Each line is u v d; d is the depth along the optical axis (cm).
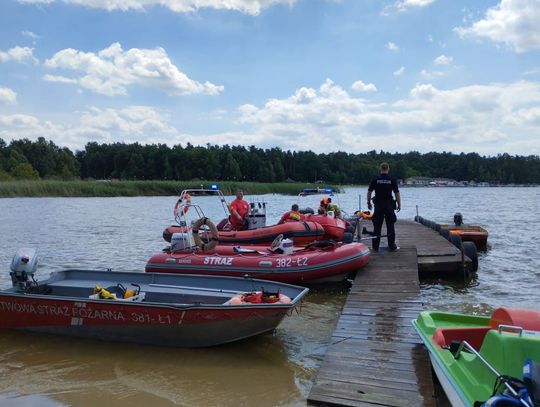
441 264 959
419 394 415
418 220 1928
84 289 701
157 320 562
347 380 443
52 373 510
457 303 799
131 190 4922
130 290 675
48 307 604
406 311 632
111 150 10338
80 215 2523
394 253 970
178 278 712
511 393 310
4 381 491
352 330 568
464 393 353
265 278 848
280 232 1035
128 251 1324
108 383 485
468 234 1345
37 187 4494
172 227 1282
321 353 566
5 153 8738
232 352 568
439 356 419
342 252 840
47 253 1282
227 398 450
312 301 810
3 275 981
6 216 2420
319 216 1101
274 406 432
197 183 5103
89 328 596
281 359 547
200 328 559
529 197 6009
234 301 577
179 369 519
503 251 1339
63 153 9675
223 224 1162
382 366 470
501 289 897
